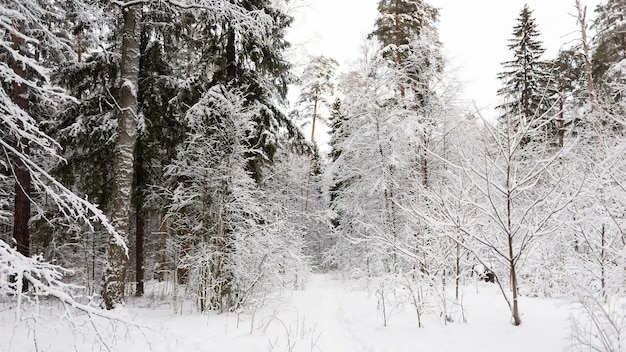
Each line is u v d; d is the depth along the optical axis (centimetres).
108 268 794
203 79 1058
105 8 860
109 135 1097
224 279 862
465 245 578
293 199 2300
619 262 464
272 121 1073
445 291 671
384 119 1316
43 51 1056
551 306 673
